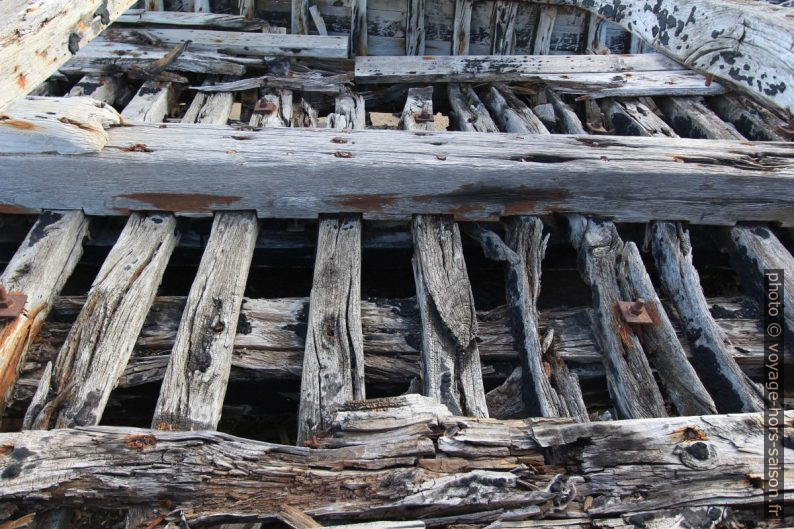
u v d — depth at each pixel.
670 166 2.25
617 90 3.36
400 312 2.10
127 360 1.79
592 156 2.28
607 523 1.32
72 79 3.29
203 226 2.48
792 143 2.44
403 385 2.00
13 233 2.51
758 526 1.35
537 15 3.95
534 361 1.90
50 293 1.98
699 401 1.79
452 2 3.87
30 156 2.07
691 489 1.37
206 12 3.78
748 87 2.66
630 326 1.98
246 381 1.96
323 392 1.69
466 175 2.20
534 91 3.59
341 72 3.57
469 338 1.89
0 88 1.50
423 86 3.61
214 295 1.94
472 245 2.73
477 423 1.47
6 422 1.88
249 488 1.35
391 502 1.33
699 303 2.12
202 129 2.30
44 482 1.33
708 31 2.83
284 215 2.30
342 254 2.15
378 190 2.24
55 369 1.68
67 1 1.79
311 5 3.75
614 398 1.90
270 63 3.49
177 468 1.37
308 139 2.29
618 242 2.24
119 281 1.95
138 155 2.11
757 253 2.29
